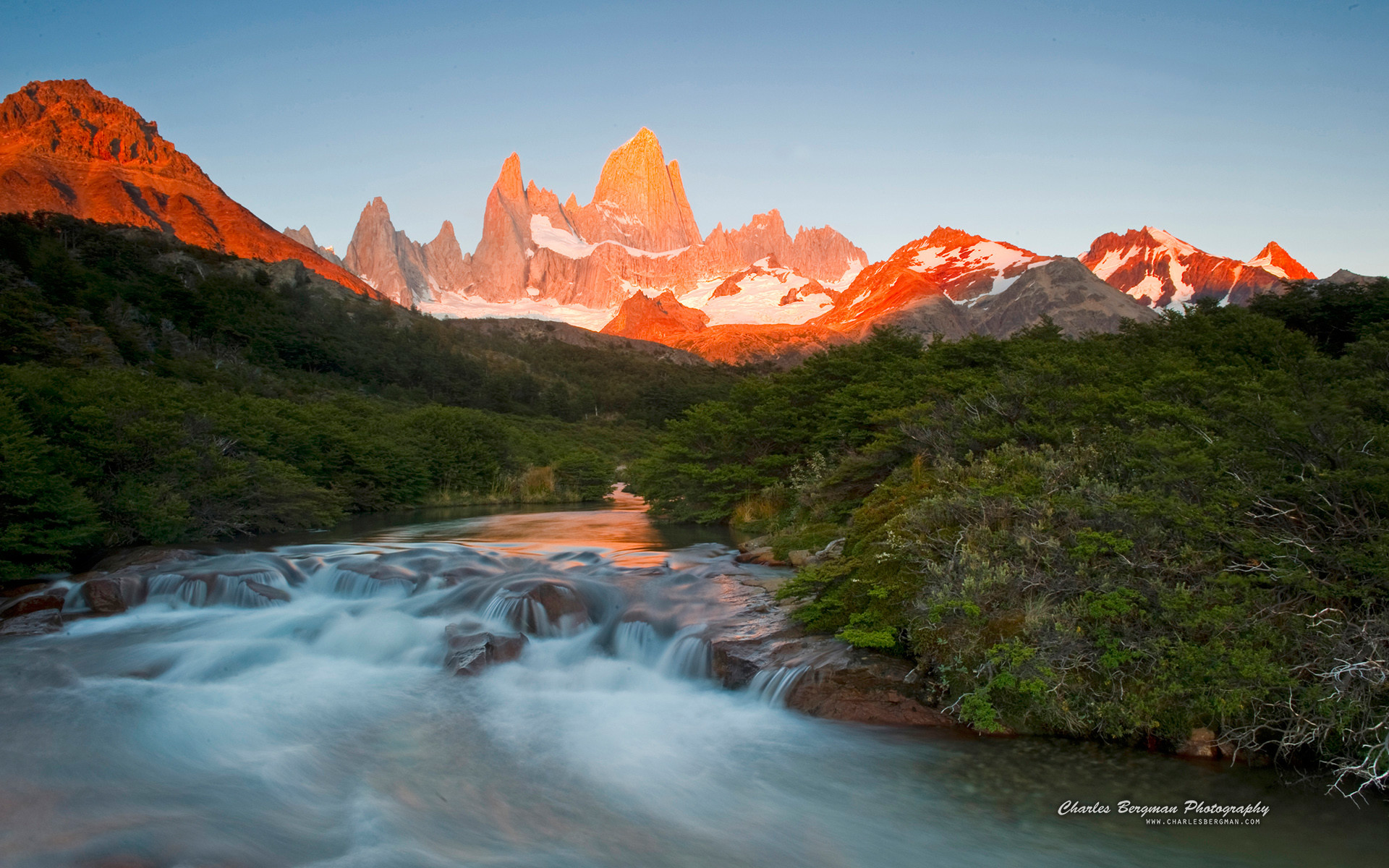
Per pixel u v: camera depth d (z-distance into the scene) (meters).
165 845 7.18
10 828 7.48
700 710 10.73
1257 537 9.77
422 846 7.34
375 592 16.33
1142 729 9.22
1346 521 9.26
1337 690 8.20
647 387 115.56
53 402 23.23
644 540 24.02
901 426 18.62
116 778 8.70
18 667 12.32
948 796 8.30
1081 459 13.06
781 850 7.42
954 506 12.23
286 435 32.47
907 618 11.08
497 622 13.91
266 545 23.19
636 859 7.23
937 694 10.25
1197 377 15.68
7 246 67.50
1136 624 9.77
